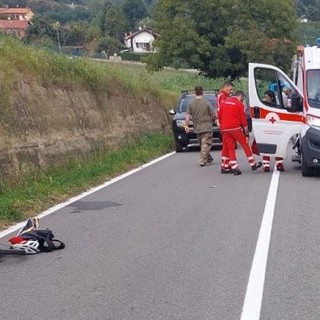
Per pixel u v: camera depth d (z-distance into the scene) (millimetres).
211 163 19344
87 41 45281
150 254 8797
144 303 6789
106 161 18859
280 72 16469
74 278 7777
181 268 8070
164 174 17281
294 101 16250
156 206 12438
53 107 18062
